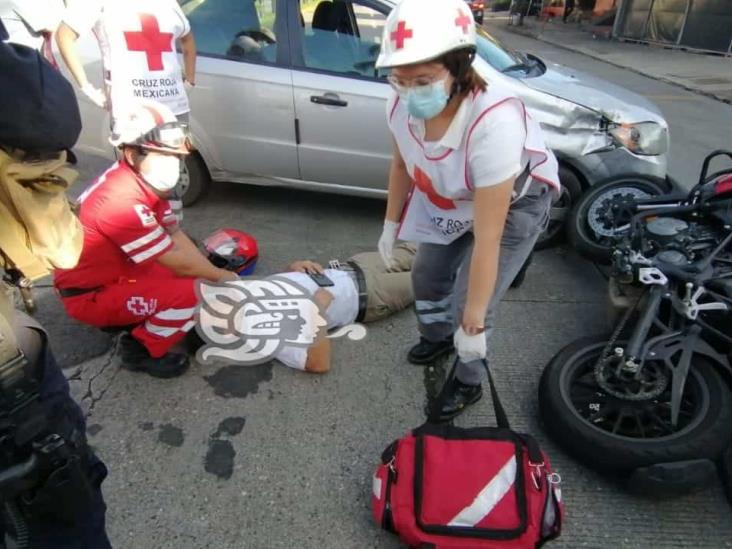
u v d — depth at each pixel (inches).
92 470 51.1
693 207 99.3
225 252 118.6
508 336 110.7
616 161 132.2
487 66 131.5
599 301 122.8
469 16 56.3
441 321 95.9
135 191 84.9
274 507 75.2
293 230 148.7
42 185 36.4
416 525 65.1
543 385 85.2
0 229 35.6
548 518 64.4
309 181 146.3
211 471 80.1
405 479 68.0
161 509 74.5
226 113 139.5
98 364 99.3
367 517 74.2
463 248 86.3
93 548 52.6
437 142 62.9
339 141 138.1
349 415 90.5
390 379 98.3
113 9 105.3
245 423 88.4
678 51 497.7
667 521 74.1
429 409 91.8
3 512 43.9
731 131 249.0
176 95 117.6
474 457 67.7
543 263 137.6
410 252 116.6
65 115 34.6
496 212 60.4
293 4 133.1
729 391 75.1
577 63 438.9
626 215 122.5
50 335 105.7
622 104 134.9
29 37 111.3
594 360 88.0
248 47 136.3
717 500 76.8
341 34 133.3
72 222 40.1
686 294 81.5
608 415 81.7
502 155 58.0
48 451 41.0
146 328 92.0
